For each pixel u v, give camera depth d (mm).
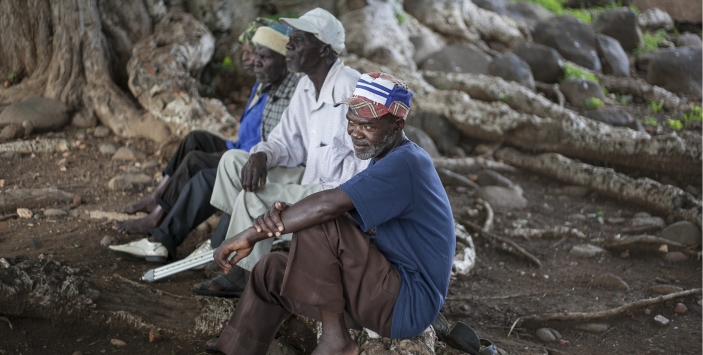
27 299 3445
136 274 4098
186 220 4152
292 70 3941
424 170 2902
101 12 7281
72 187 5582
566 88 8633
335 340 2895
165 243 4125
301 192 3773
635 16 10414
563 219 5996
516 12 10883
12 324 3432
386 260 2883
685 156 6449
